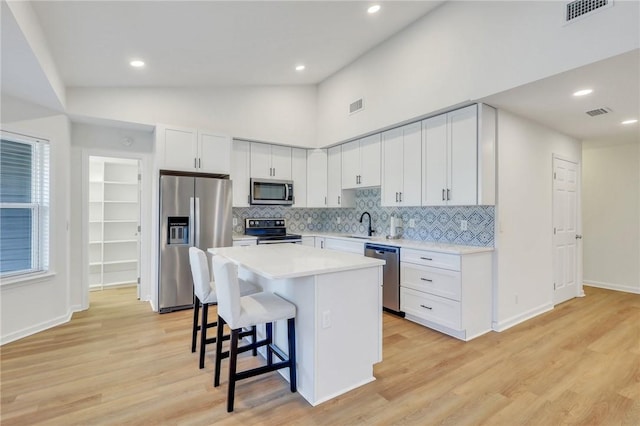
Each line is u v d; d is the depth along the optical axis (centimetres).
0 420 184
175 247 382
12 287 300
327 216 577
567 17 232
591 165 515
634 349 277
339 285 210
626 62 219
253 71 413
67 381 226
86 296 393
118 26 256
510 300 337
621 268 484
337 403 201
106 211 518
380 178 421
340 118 470
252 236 470
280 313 206
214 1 243
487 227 335
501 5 273
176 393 212
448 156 335
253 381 228
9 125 301
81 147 389
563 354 268
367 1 296
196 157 408
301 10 286
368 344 225
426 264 330
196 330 275
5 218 305
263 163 487
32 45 218
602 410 194
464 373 237
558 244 408
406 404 200
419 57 348
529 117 346
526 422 183
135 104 390
